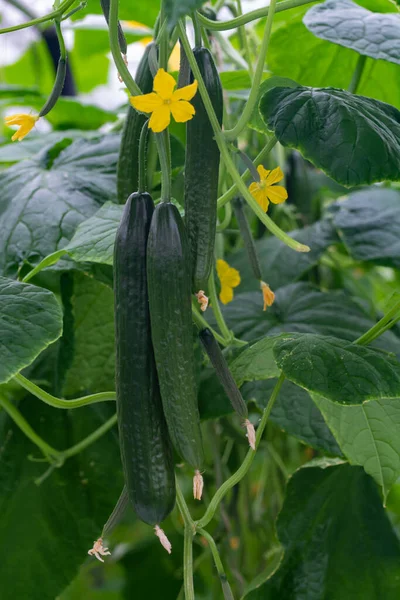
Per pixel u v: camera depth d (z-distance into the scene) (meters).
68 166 1.46
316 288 1.53
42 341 1.02
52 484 1.43
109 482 1.44
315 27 1.30
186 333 0.93
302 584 1.33
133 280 0.95
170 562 1.89
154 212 0.94
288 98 1.08
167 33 0.95
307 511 1.38
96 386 1.47
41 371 1.50
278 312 1.49
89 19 2.31
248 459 1.13
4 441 1.46
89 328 1.43
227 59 1.71
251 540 1.67
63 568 1.38
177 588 1.89
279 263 1.60
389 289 1.95
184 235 0.94
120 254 0.95
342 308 1.49
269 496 1.70
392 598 1.32
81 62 2.78
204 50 1.02
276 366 1.14
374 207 1.64
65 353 1.40
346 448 1.27
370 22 1.32
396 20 1.34
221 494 1.12
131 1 1.88
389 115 1.14
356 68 1.50
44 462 1.45
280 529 1.38
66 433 1.47
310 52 1.60
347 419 1.26
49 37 2.29
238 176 0.98
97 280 1.33
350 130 1.04
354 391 1.03
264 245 1.65
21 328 1.03
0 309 1.05
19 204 1.38
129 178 1.18
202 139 1.00
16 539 1.39
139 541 1.98
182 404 0.93
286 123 1.05
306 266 1.58
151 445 0.95
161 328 0.92
